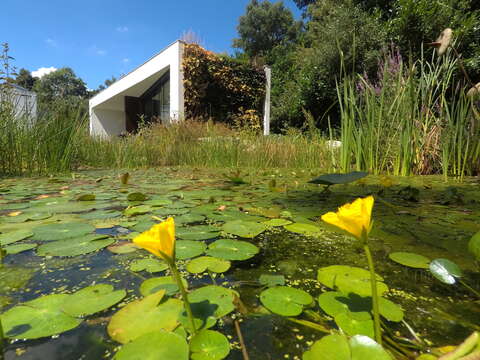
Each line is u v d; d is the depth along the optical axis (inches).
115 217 56.7
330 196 80.0
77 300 26.5
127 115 475.5
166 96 438.0
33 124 139.6
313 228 49.0
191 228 49.6
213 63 360.5
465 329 22.9
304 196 80.4
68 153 151.3
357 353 19.0
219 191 89.4
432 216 56.2
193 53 349.4
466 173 129.6
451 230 47.4
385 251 38.9
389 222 52.1
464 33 214.1
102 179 118.7
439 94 142.5
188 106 356.8
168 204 69.1
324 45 340.5
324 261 36.1
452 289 29.0
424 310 25.5
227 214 59.1
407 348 20.7
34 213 59.7
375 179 115.2
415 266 33.3
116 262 36.1
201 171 163.6
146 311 24.6
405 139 126.6
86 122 186.2
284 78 552.1
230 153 196.1
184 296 21.0
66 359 19.8
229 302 25.8
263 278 30.4
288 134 240.2
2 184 104.4
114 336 21.9
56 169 145.6
